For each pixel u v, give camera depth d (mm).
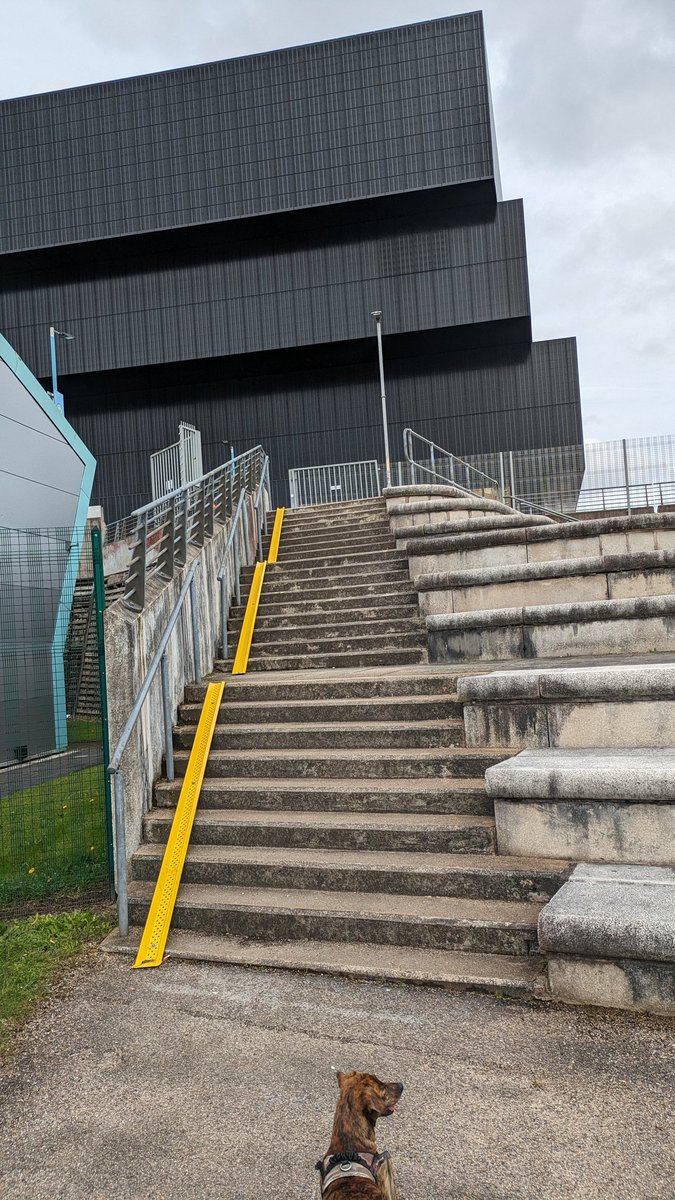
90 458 18281
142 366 46625
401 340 45250
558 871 5016
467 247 44125
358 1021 4168
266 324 45656
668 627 8219
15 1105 3613
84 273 48531
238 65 46281
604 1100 3359
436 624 9102
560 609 8570
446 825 5598
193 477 23875
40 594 11898
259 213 45219
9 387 14859
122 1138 3336
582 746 6090
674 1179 2889
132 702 6516
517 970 4520
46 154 47375
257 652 9930
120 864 5484
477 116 43781
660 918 4012
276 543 15070
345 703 7223
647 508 23484
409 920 4938
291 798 6297
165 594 7848
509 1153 3072
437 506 15008
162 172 46375
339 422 46406
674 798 4859
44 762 10344
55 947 5344
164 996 4594
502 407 44594
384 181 44250
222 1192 2990
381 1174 2369
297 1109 3445
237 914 5316
